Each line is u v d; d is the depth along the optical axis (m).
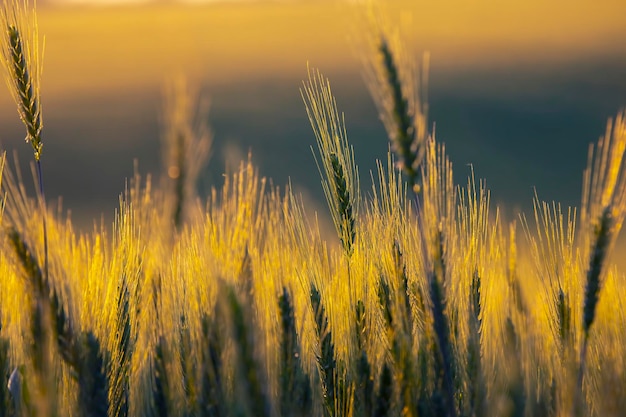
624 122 2.47
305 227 3.22
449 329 2.73
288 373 2.59
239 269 2.60
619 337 2.90
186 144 2.76
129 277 3.05
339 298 3.10
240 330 2.03
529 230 3.14
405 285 2.92
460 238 3.04
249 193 2.97
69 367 2.59
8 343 2.74
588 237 2.57
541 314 3.05
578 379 2.57
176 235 3.08
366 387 2.84
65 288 2.60
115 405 2.79
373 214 3.19
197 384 2.61
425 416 2.61
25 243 2.48
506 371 2.63
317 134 3.18
